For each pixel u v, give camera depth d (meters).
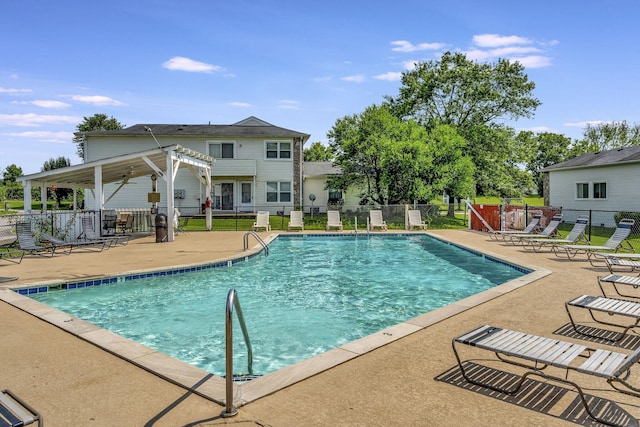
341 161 27.98
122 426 2.86
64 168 15.48
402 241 17.94
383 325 6.69
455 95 29.05
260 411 3.10
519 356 3.41
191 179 26.75
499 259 11.54
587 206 23.31
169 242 15.38
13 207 47.12
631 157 20.36
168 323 6.71
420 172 23.30
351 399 3.31
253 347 5.67
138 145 26.20
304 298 8.41
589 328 5.30
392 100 30.78
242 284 9.61
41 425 2.67
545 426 2.93
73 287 8.52
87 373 3.84
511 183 30.36
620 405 3.26
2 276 8.84
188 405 3.19
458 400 3.32
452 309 6.13
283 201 27.47
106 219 17.14
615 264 8.50
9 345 4.62
